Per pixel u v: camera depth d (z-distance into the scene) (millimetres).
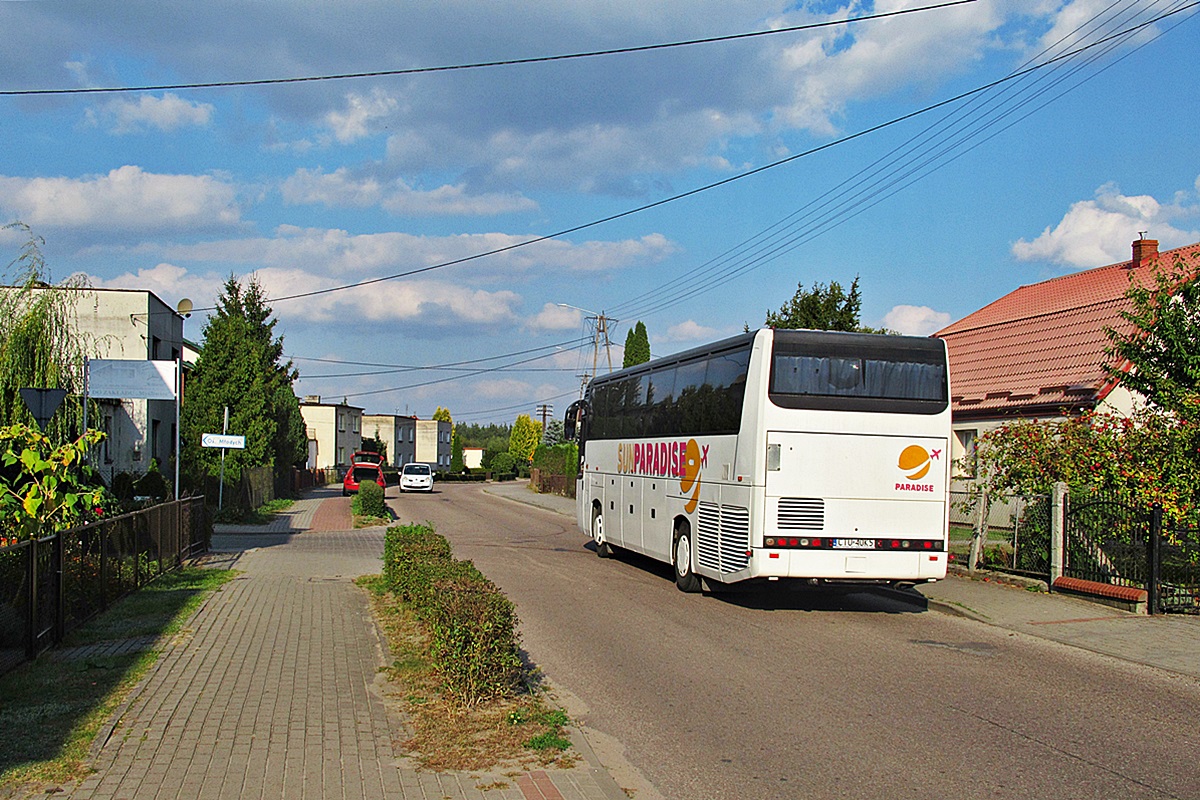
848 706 7484
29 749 5664
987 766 5977
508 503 42000
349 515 31719
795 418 11680
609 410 19172
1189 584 12273
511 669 7086
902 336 12094
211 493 27156
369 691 7262
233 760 5574
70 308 15969
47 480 10383
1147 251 26203
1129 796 5449
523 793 5195
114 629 9703
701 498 13492
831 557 11641
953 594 13336
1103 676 8711
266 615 10789
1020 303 29641
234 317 33844
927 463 11883
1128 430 13680
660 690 7984
